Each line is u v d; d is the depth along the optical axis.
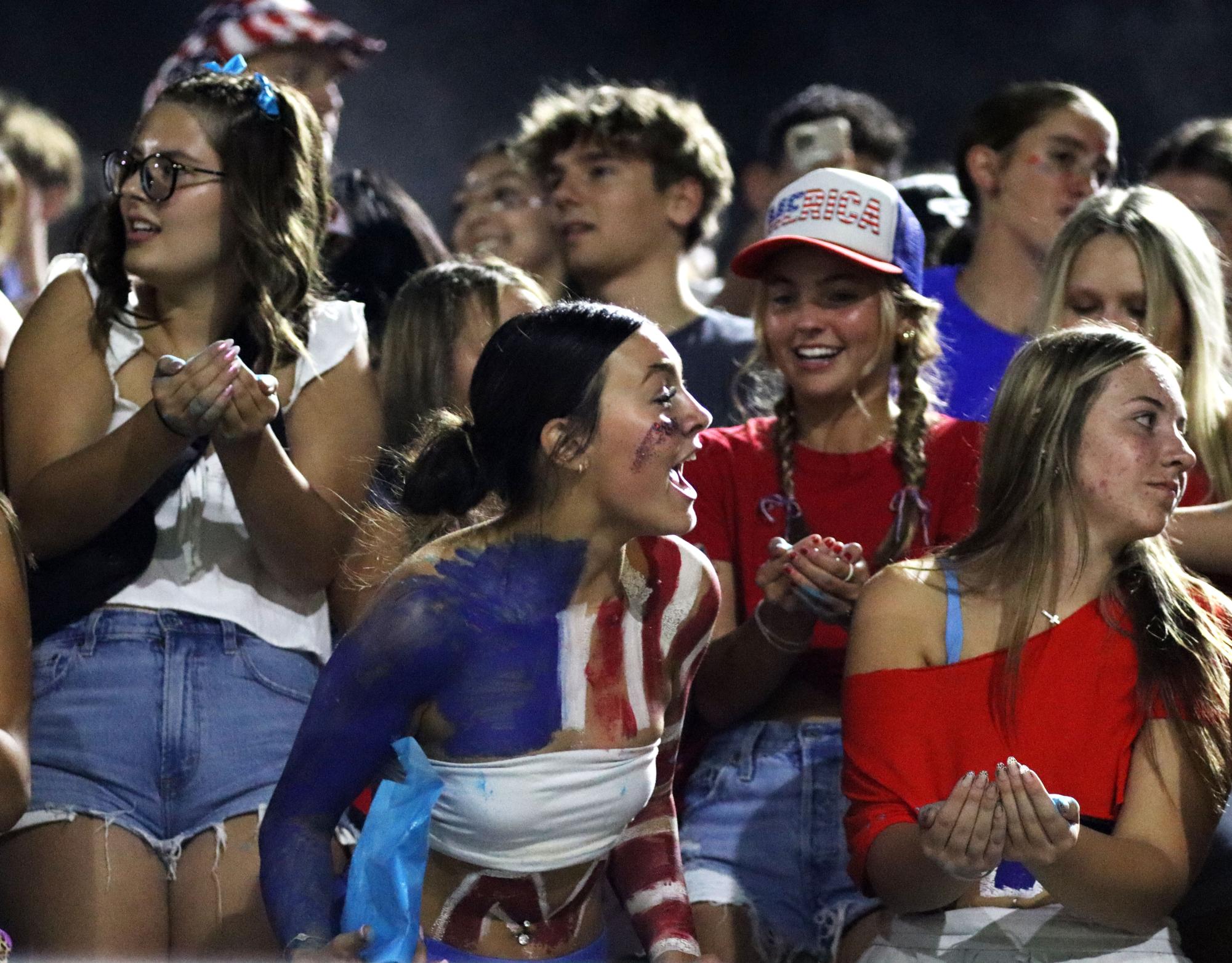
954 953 10.70
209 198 11.81
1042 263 16.22
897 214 13.56
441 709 9.95
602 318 10.02
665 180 17.06
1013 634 10.88
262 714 11.52
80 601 11.36
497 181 22.12
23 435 11.68
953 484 13.18
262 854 9.88
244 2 19.23
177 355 12.02
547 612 9.99
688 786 12.88
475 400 10.23
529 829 10.02
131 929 10.96
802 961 12.15
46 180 21.86
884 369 13.45
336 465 12.08
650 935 10.58
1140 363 11.05
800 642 12.23
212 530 11.69
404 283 16.86
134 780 11.20
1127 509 10.87
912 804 10.77
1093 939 10.64
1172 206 13.80
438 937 10.39
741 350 16.58
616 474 9.84
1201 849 10.83
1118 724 10.80
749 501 13.28
